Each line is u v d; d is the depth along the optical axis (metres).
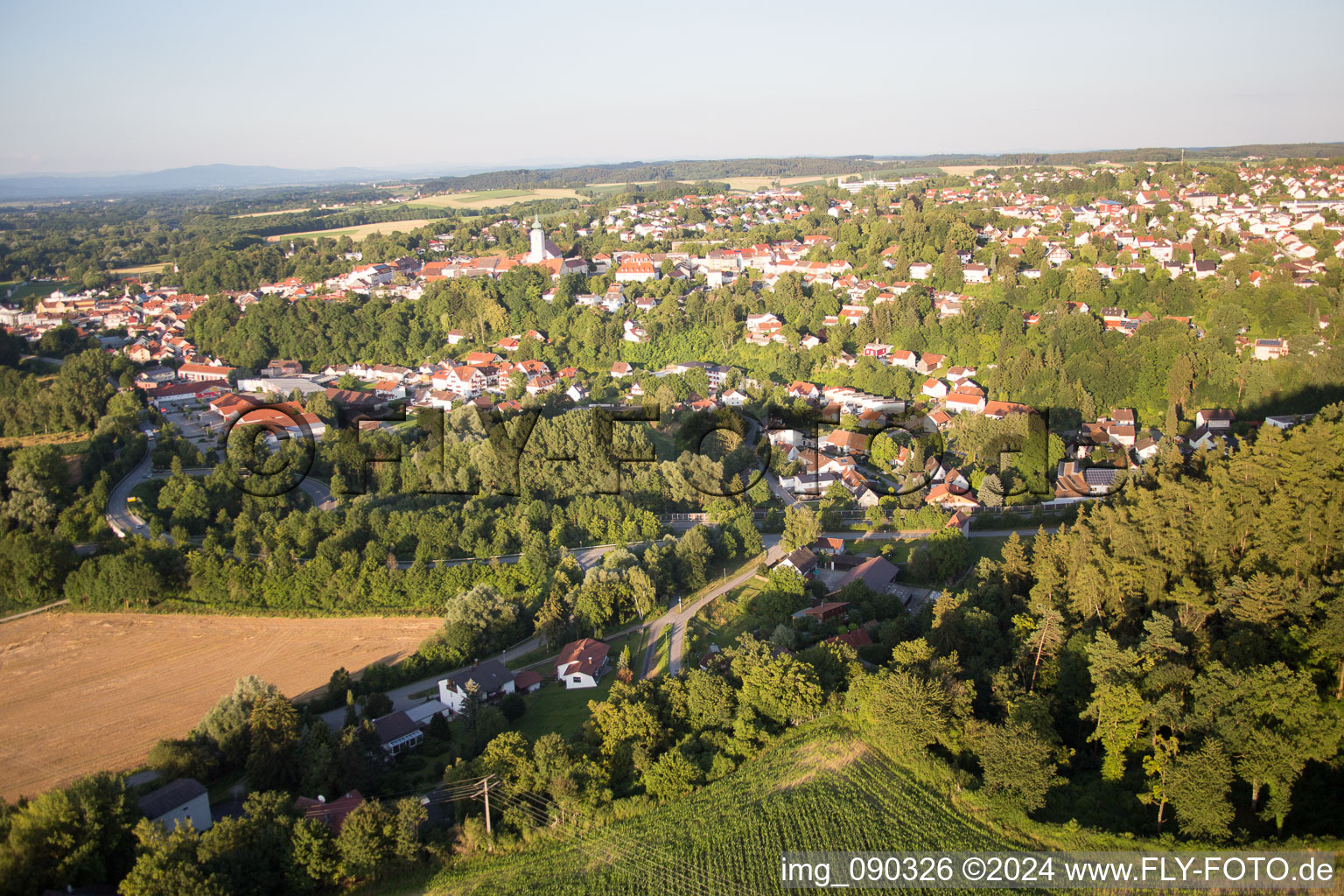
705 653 119.00
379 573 138.12
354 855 76.50
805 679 93.62
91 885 73.31
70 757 102.81
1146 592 90.50
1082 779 76.31
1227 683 68.56
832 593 130.62
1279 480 95.19
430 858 79.25
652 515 159.88
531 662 122.94
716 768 86.06
